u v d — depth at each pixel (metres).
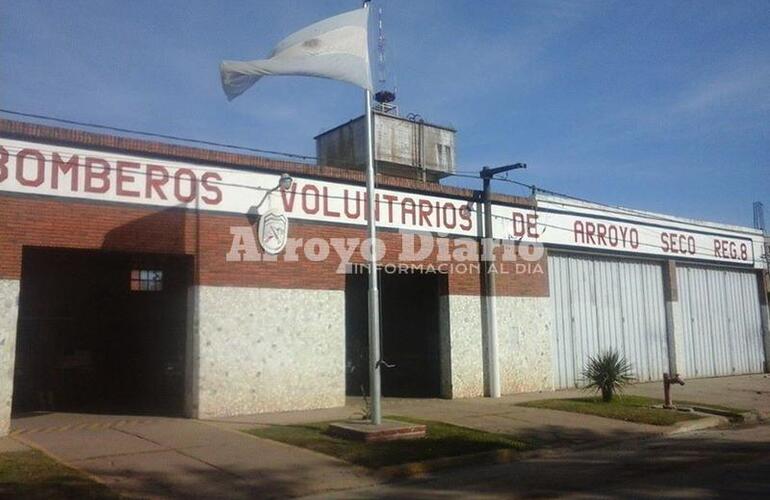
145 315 18.86
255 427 13.49
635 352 23.88
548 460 11.71
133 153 14.43
